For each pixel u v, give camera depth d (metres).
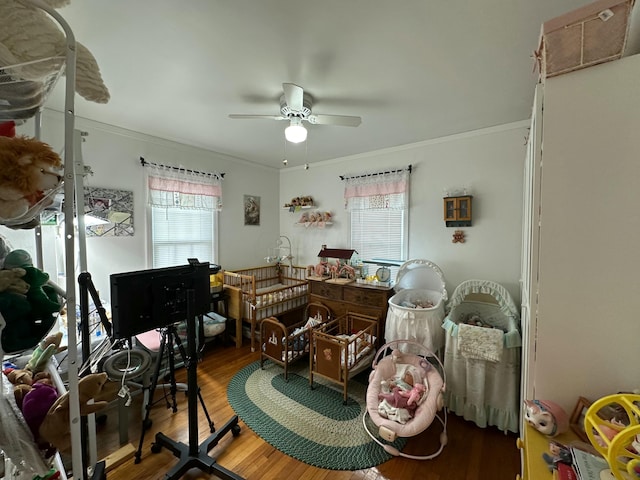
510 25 1.36
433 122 2.63
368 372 2.87
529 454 0.84
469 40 1.47
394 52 1.58
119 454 1.71
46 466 0.81
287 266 4.54
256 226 4.29
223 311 3.56
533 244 0.98
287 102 1.83
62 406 0.82
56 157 0.73
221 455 1.77
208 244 3.69
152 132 2.90
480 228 2.86
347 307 3.35
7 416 0.76
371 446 1.85
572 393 0.92
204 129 2.80
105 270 2.74
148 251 3.06
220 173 3.72
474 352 2.02
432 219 3.16
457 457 1.78
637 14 1.02
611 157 0.84
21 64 0.67
